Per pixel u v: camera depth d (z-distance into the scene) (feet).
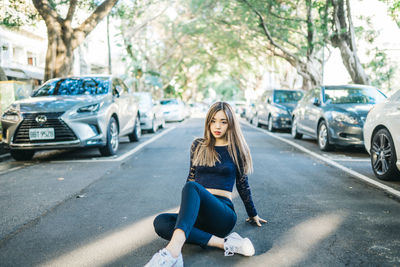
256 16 66.28
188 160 25.73
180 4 93.09
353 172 21.54
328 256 9.86
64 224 12.54
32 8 47.93
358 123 27.99
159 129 58.13
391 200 15.48
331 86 34.68
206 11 87.86
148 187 17.78
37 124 24.99
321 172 21.57
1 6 46.68
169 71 131.03
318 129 32.09
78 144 25.34
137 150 31.73
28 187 18.08
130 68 60.59
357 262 9.50
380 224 12.41
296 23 63.77
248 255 9.66
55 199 15.72
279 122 48.16
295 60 67.97
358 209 14.15
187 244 10.66
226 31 97.55
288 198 15.75
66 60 40.73
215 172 10.16
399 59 63.93
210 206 9.34
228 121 10.14
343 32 52.11
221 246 9.61
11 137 25.35
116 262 9.56
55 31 40.16
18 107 25.53
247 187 11.15
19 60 84.74
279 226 12.20
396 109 18.28
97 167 23.44
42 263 9.51
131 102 36.83
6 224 12.52
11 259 9.76
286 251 10.19
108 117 27.53
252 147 32.94
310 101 36.17
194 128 58.80
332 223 12.50
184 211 8.73
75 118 25.30
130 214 13.60
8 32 77.92
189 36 115.24
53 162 26.03
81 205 14.82
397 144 17.83
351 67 52.42
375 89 33.78
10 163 26.22
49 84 30.53
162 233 9.68
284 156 27.76
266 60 108.78
